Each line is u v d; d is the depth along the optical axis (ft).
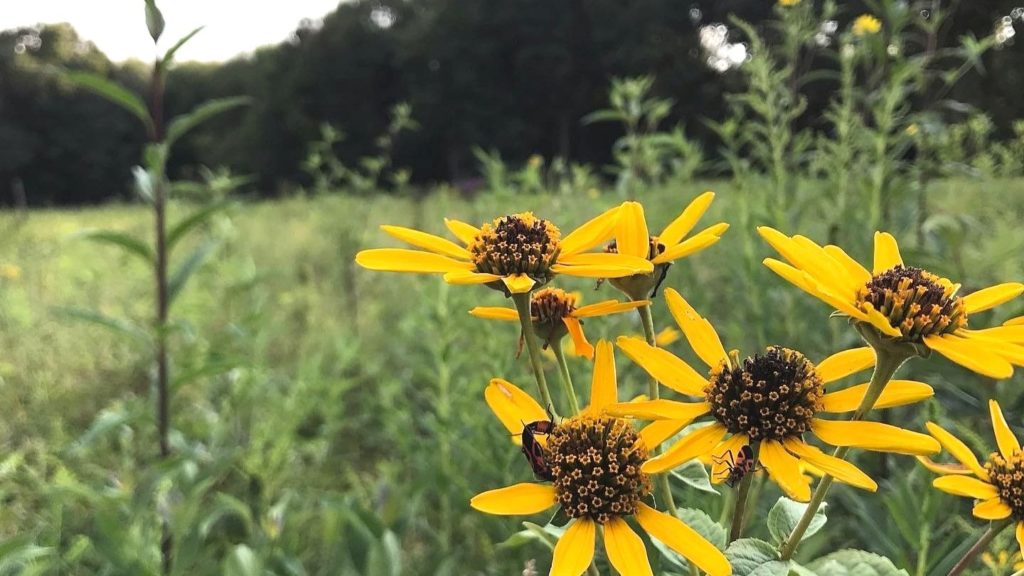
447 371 1.32
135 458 1.33
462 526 1.22
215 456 1.23
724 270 1.64
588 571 0.58
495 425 1.16
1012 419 1.02
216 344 1.73
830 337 1.31
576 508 0.53
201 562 0.99
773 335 1.33
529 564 0.65
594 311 0.60
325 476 1.41
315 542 1.19
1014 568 0.73
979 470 0.59
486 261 0.58
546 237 0.59
